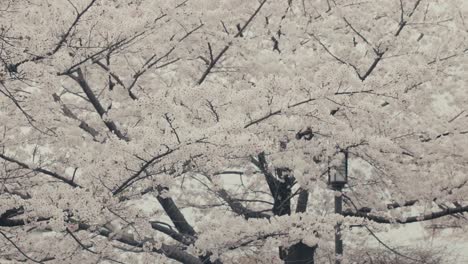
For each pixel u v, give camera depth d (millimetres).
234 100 7125
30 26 7008
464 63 10008
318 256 12773
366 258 13031
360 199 10906
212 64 9367
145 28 7781
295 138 8867
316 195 11688
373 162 9789
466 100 10586
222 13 8586
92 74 9805
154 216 8164
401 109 9047
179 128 6457
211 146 6461
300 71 9500
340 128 8328
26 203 6336
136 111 8453
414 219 10711
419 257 13023
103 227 7992
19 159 8195
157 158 6590
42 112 7375
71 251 7527
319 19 10891
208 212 11156
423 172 10328
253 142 6375
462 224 12227
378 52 9703
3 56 6492
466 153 10125
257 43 10305
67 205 6410
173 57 9422
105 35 7320
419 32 10984
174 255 9039
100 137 8727
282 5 9969
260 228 7840
